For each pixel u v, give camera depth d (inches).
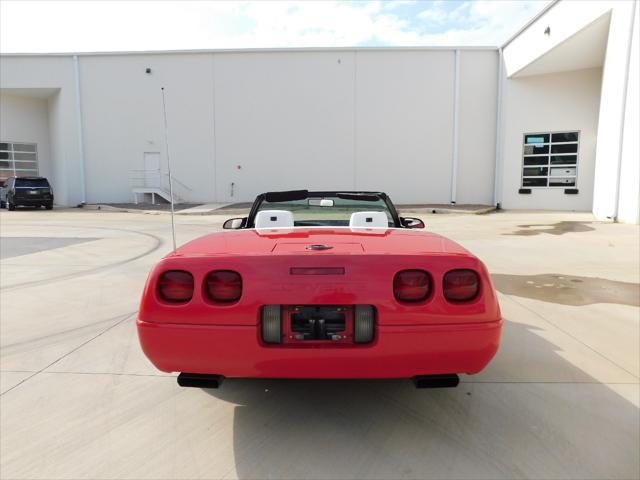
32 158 1030.4
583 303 201.9
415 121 855.1
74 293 223.6
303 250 94.0
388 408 111.6
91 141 927.7
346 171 878.4
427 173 861.8
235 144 898.7
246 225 159.2
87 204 920.9
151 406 112.7
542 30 664.4
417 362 89.0
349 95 863.7
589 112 729.6
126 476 85.7
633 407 109.9
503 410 109.2
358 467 88.2
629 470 86.3
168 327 88.9
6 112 986.7
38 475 86.0
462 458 90.7
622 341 154.6
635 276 254.8
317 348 87.7
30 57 915.4
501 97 812.0
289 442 97.1
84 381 126.6
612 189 538.9
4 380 127.1
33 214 753.6
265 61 874.8
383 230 123.2
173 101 903.1
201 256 91.5
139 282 247.4
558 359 138.9
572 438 97.0
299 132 882.8
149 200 935.0
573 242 384.5
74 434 100.0
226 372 91.0
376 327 87.9
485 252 337.7
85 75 914.1
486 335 88.9
